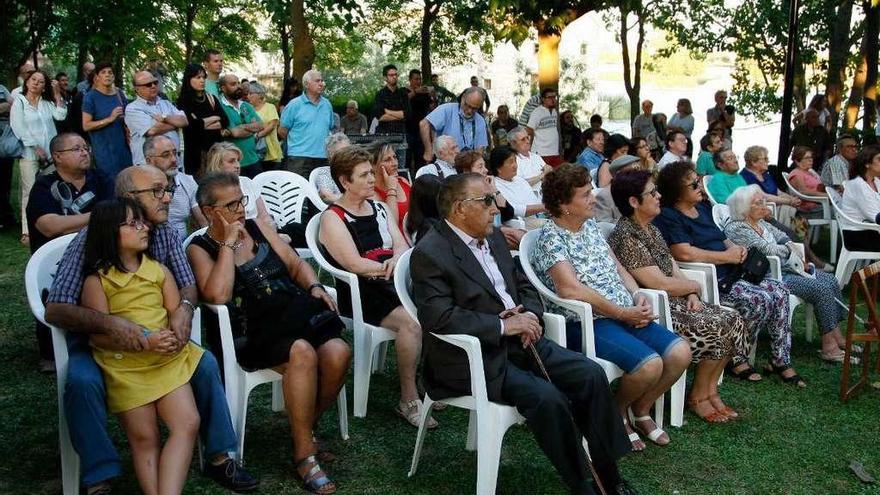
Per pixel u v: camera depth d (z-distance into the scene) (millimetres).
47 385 4195
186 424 2949
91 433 2809
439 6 14703
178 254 3316
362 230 4160
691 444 3836
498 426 3088
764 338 5512
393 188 4844
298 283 3635
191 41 19906
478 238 3406
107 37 13898
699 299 4266
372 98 16828
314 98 7504
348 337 5285
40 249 3238
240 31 21281
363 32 21688
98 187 4348
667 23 16312
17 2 14047
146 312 3047
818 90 17219
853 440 3924
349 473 3416
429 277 3230
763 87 17156
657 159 13406
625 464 3607
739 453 3752
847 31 11750
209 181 3369
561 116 12297
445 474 3424
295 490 3232
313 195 5668
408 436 3799
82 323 2896
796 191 7746
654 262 4191
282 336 3287
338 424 3904
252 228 3559
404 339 3879
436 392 3262
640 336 3799
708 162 9172
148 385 2943
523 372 3166
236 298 3377
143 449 2914
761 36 15633
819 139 9891
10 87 15844
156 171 3273
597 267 3840
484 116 7867
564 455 3043
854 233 6305
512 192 5656
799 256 5195
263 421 3904
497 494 3281
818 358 5117
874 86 11727
